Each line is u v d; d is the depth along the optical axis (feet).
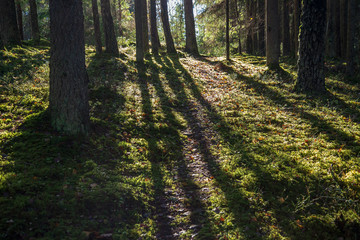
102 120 25.32
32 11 57.41
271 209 15.83
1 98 24.38
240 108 33.99
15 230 11.80
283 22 76.89
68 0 19.86
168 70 48.55
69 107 20.51
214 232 14.07
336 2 68.85
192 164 21.88
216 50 103.65
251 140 25.03
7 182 14.30
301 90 40.01
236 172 19.67
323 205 16.25
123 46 72.84
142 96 34.83
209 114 31.89
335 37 70.18
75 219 13.48
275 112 32.37
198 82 44.70
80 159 18.66
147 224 14.62
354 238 13.55
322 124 27.94
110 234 13.08
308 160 20.99
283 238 13.70
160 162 21.74
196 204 16.75
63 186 15.43
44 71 34.35
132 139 24.02
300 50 39.91
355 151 21.90
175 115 31.24
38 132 19.95
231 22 83.97
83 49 21.36
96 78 36.78
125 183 17.46
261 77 48.62
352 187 17.22
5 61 33.86
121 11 97.81
